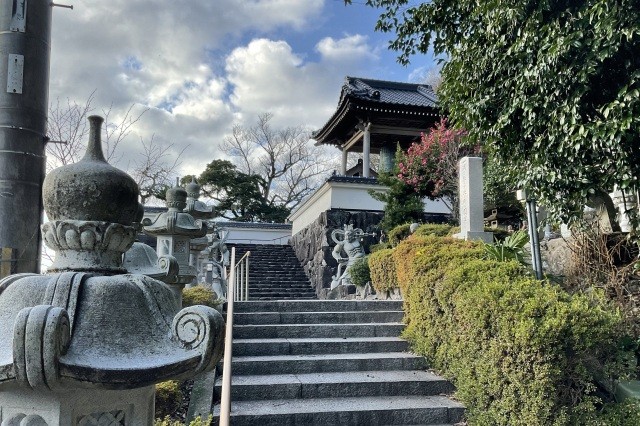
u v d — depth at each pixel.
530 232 5.14
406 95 17.95
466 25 5.49
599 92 4.34
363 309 6.04
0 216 2.65
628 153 4.19
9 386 1.13
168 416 3.41
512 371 3.47
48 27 2.91
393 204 11.09
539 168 4.93
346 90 14.79
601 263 5.07
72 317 1.20
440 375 4.59
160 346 1.28
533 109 4.62
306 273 14.34
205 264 8.86
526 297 3.71
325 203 13.43
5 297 1.27
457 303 4.15
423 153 11.13
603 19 3.79
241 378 4.39
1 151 2.69
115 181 1.42
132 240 1.49
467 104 5.32
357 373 4.63
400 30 6.11
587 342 3.37
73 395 1.24
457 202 10.91
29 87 2.77
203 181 24.38
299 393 4.23
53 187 1.38
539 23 4.32
